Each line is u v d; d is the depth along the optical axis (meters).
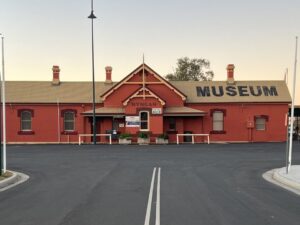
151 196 13.80
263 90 49.09
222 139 47.50
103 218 10.41
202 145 41.31
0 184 16.64
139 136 44.16
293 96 20.53
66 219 10.33
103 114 45.53
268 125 47.91
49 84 49.59
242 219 10.32
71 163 25.59
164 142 44.31
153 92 44.91
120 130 46.47
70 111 47.19
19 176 19.58
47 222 10.02
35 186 16.48
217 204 12.38
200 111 45.91
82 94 48.34
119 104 46.81
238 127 47.69
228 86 49.59
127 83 46.69
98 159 27.86
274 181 18.19
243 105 47.72
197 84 49.94
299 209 11.72
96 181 17.75
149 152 33.09
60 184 16.98
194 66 78.56
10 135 46.75
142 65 46.34
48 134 47.03
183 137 46.78
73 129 47.28
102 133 46.59
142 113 45.06
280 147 38.59
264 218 10.46
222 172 21.17
